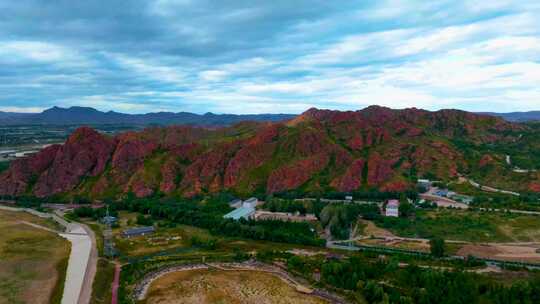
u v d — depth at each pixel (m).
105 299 142.25
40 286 150.62
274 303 141.12
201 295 146.75
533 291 134.12
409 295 140.38
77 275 161.50
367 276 156.50
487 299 133.88
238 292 149.62
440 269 158.00
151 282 158.25
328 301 142.88
